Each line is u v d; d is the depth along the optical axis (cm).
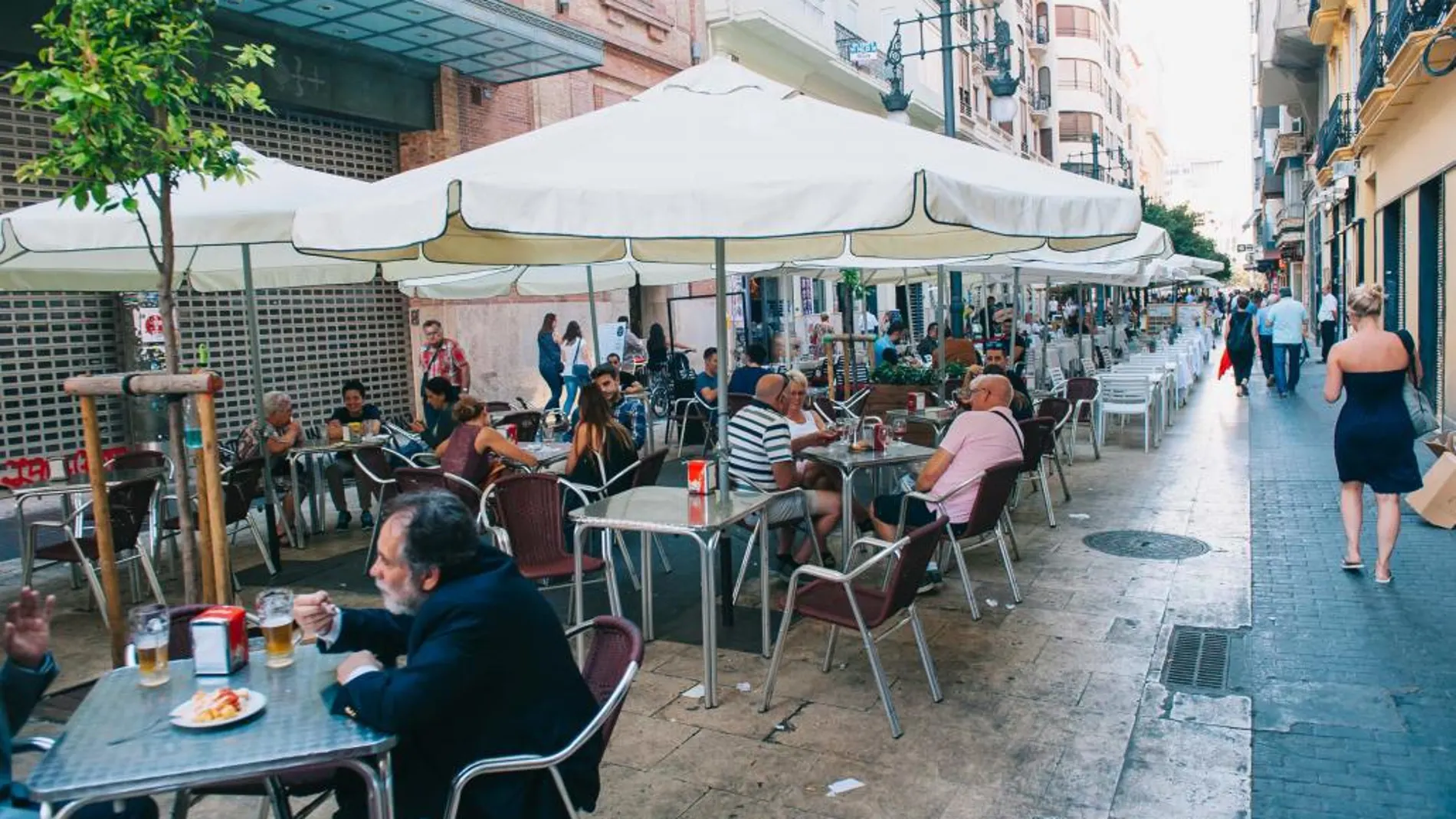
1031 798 375
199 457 383
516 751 274
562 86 1716
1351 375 616
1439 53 1135
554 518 556
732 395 1058
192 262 831
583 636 564
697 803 378
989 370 948
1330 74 2492
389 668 303
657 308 2094
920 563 440
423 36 1300
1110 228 476
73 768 230
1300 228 4050
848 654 531
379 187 489
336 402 1422
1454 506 730
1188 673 488
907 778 393
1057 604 603
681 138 475
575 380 1420
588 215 402
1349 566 639
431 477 648
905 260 805
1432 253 1405
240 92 491
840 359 1845
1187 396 1825
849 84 2741
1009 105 1769
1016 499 887
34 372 1068
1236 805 365
